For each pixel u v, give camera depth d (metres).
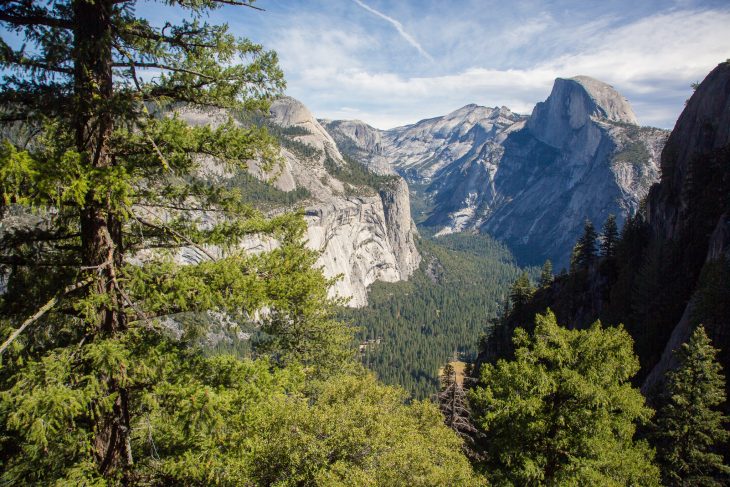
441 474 13.56
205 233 9.05
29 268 7.38
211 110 9.38
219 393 7.41
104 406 7.00
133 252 8.87
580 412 16.23
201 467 7.51
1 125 7.09
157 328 7.71
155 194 8.41
